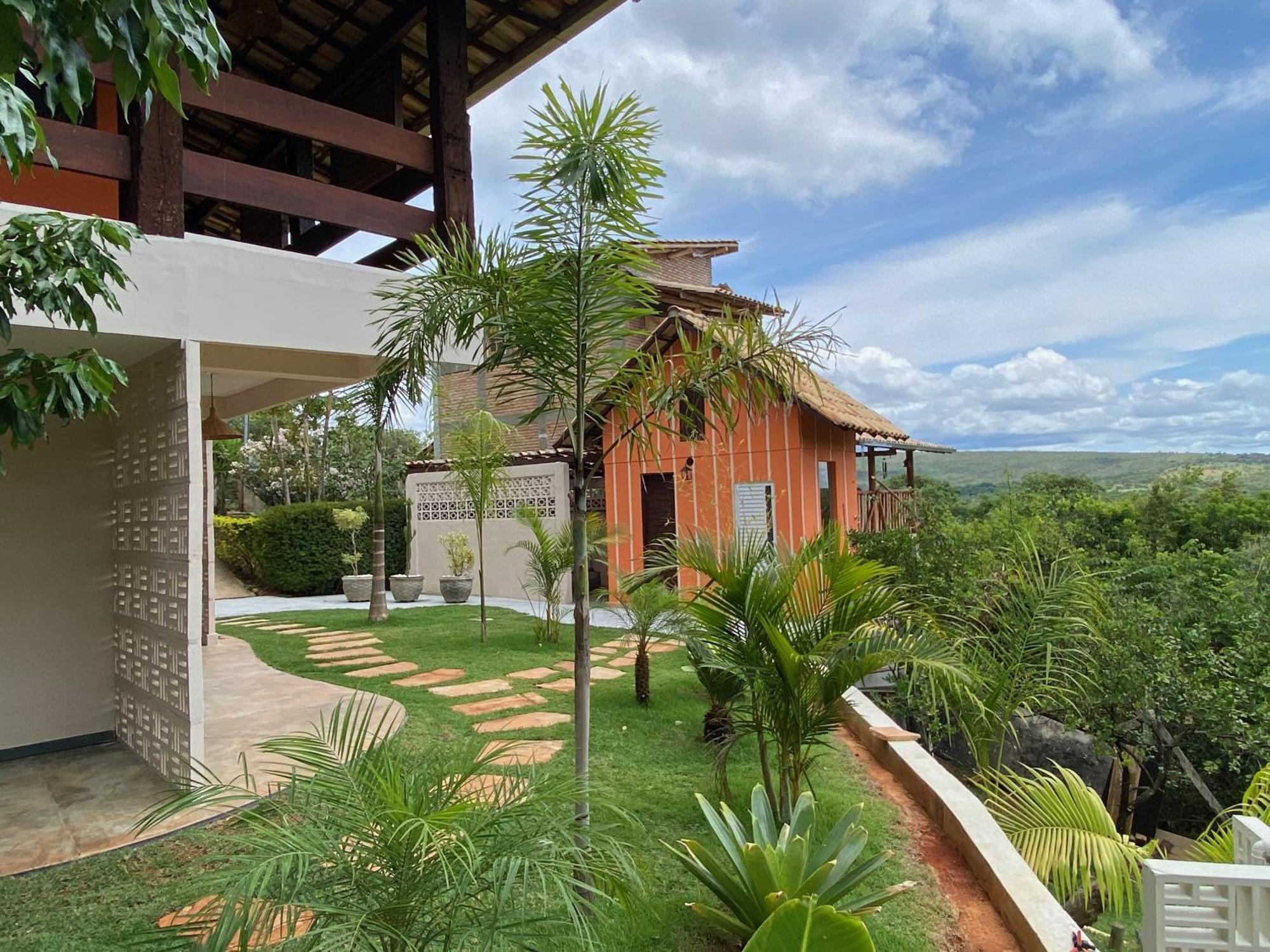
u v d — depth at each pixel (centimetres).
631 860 258
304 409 2070
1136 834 700
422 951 200
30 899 320
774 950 209
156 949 215
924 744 695
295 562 1627
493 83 693
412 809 221
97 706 587
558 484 1380
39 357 261
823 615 385
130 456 544
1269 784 451
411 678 747
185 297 445
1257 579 862
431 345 384
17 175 196
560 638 977
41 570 568
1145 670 678
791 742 387
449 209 554
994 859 357
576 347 346
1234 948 289
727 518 1174
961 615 600
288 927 204
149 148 439
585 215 325
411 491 1667
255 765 484
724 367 373
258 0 611
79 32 164
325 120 516
